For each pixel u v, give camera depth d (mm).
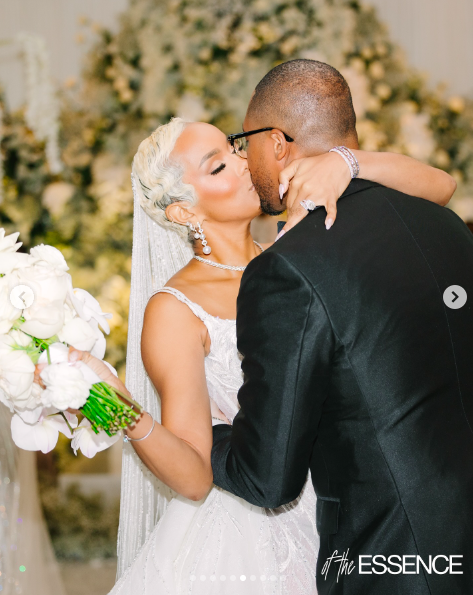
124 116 5098
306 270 1329
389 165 1558
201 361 1736
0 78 5121
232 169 1925
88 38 5168
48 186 5164
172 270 2100
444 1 5203
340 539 1372
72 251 5199
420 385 1331
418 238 1434
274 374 1336
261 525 1746
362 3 5059
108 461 5773
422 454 1312
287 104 1575
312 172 1461
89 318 1493
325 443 1408
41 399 1421
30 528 3008
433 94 5156
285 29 4973
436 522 1297
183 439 1586
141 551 1796
